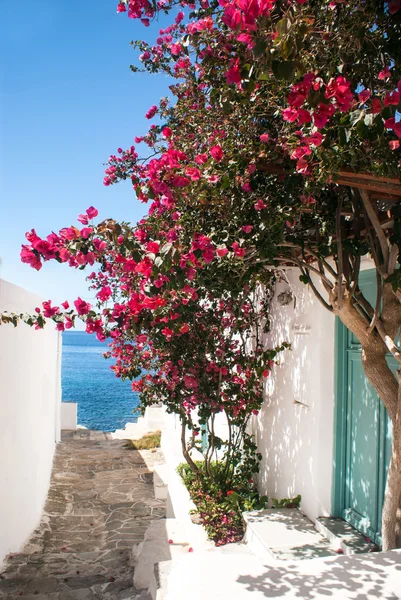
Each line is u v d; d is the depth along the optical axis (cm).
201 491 628
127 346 686
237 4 181
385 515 322
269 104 284
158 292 283
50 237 272
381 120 205
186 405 656
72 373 5938
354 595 260
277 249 328
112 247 294
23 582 507
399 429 310
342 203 325
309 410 496
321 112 206
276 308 614
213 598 259
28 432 682
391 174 236
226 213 308
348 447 463
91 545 659
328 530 437
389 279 272
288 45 182
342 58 225
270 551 414
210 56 300
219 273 332
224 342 620
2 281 533
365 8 205
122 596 471
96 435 1491
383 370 329
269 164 291
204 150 350
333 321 478
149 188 303
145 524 748
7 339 554
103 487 955
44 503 839
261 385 639
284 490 559
